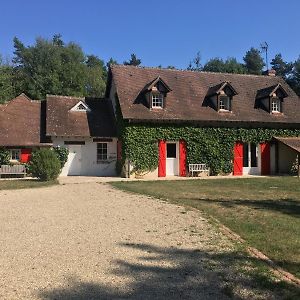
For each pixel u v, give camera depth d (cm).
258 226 944
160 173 2683
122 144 2662
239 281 601
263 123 2872
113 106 3003
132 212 1171
